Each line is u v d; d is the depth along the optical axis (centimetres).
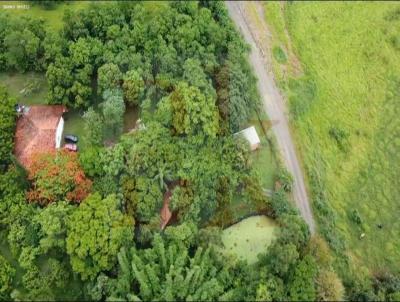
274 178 9556
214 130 9144
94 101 9762
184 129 8975
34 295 7569
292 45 11512
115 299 7369
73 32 10088
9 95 9875
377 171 10194
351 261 9006
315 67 11250
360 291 8331
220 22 10969
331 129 10475
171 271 7625
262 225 8944
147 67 9756
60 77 9350
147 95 9544
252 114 10206
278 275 7894
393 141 10581
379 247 9350
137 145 8688
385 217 9706
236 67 10019
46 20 11025
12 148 8869
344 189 9875
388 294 8438
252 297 7706
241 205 9125
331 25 12025
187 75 9619
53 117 9262
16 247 8156
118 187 8519
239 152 9231
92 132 9038
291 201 9362
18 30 9962
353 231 9444
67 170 8431
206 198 8750
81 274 7775
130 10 10662
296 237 8000
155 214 8406
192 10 10738
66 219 7969
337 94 11000
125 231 7944
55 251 8125
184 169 8806
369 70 11456
